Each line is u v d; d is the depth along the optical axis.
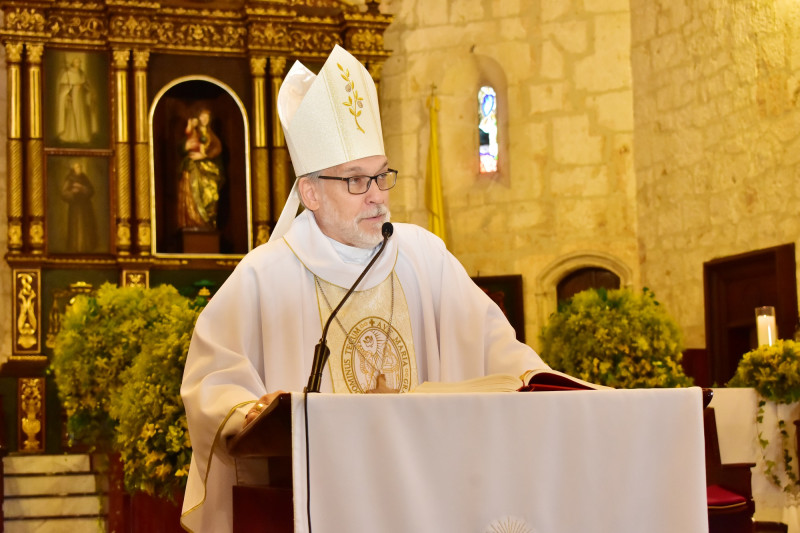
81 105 16.88
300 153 4.80
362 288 4.83
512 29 17.34
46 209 16.58
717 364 14.19
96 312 10.75
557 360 10.62
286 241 4.85
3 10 16.64
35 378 16.06
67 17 16.83
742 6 13.30
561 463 3.29
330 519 3.14
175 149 17.48
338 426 3.18
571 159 16.88
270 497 3.56
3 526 13.48
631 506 3.31
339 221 4.75
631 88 16.48
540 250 17.00
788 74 12.40
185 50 17.25
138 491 8.04
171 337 7.21
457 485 3.23
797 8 12.21
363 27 17.52
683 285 15.06
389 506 3.18
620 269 16.45
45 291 16.42
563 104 16.97
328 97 4.73
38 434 16.02
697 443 3.36
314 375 3.90
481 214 17.44
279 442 3.47
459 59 17.64
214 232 17.30
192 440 4.23
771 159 12.81
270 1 17.28
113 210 16.83
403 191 17.66
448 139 17.69
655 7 15.70
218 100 17.72
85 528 13.66
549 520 3.26
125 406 7.32
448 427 3.24
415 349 4.93
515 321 16.98
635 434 3.34
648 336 10.23
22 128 16.59
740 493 8.79
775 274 12.87
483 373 4.70
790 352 9.32
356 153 4.70
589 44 16.81
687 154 14.86
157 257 16.81
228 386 4.26
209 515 4.33
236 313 4.62
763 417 9.38
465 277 5.01
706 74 14.30
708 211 14.36
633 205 16.45
